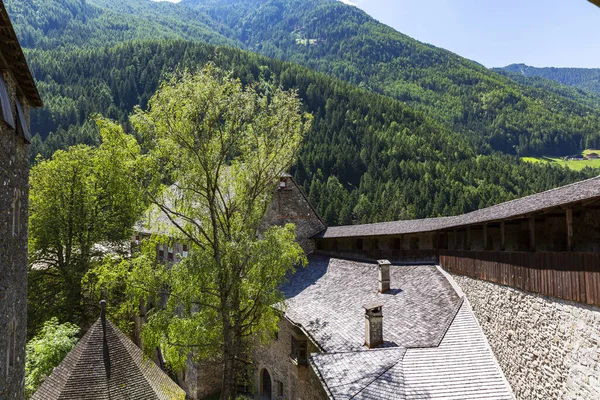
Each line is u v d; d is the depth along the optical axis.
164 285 20.39
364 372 14.66
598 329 10.45
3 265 9.80
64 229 32.62
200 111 18.98
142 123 19.12
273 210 32.25
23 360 12.45
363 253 29.06
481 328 16.83
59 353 22.61
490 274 16.22
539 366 12.83
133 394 16.33
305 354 21.22
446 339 16.09
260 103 20.77
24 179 12.31
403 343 16.20
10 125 9.75
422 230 22.48
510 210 15.66
